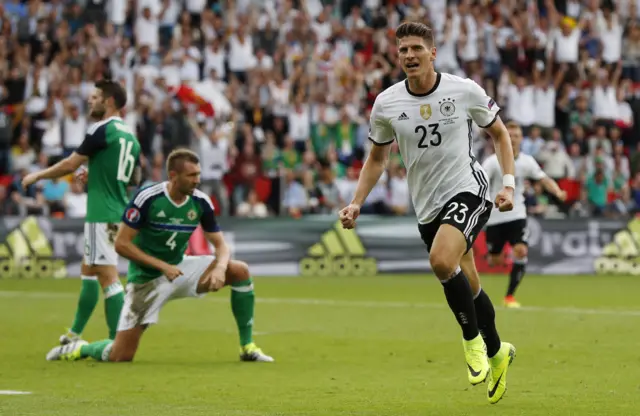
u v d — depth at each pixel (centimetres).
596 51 9944
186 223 3089
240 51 9088
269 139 8331
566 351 3369
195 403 2364
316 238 7681
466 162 2466
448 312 4788
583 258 7956
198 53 8925
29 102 8231
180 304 5219
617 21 10244
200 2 9369
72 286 6425
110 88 3350
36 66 8312
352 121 8856
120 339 3125
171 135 8056
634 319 4450
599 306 5134
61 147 8044
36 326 4206
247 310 3167
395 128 2492
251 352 3167
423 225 2525
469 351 2341
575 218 7981
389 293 5944
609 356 3244
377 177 2603
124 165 3341
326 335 3872
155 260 3058
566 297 5712
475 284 2433
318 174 8238
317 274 7669
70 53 8506
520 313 4747
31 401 2383
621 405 2334
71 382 2709
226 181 8075
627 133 9725
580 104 9381
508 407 2314
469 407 2316
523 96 9269
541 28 9975
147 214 3058
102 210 3312
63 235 7275
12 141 8206
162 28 9125
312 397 2461
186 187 3034
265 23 9306
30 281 6862
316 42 9306
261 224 7581
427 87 2469
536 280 7175
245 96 8831
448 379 2773
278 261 7606
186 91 8175
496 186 5062
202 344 3616
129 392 2536
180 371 2930
